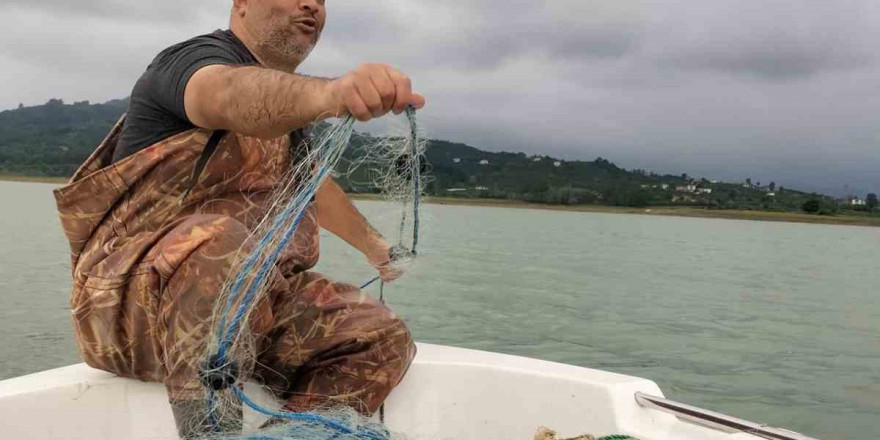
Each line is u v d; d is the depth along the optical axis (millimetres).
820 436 3838
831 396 4668
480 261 12508
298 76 1166
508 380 1642
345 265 8219
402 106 1102
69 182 1369
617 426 1462
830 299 9617
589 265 12859
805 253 19938
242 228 1273
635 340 6270
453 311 7270
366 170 1208
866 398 4609
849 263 16500
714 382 4969
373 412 1488
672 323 7219
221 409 1214
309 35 1536
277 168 1525
